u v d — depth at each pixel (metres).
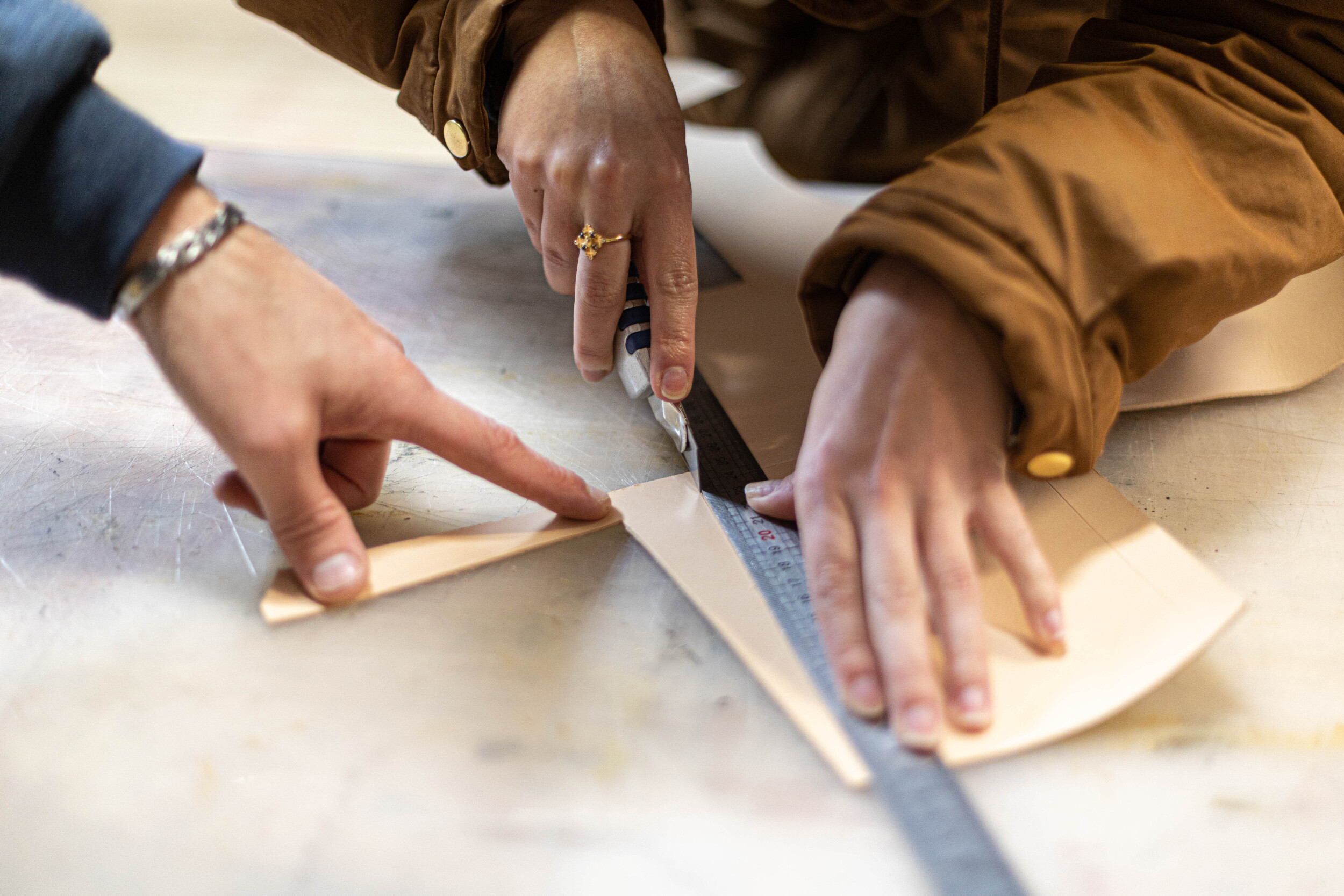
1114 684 0.60
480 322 1.07
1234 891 0.52
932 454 0.62
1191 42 0.76
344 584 0.66
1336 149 0.74
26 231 0.63
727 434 0.90
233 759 0.57
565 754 0.58
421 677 0.63
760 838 0.53
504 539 0.75
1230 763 0.59
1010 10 1.16
